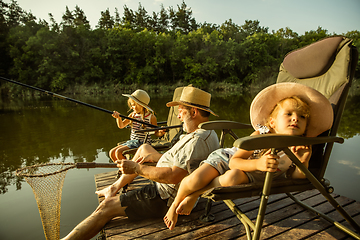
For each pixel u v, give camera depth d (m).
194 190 1.36
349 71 1.47
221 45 34.94
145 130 2.54
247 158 1.38
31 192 3.12
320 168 1.41
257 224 1.20
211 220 1.76
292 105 1.33
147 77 30.47
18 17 32.56
